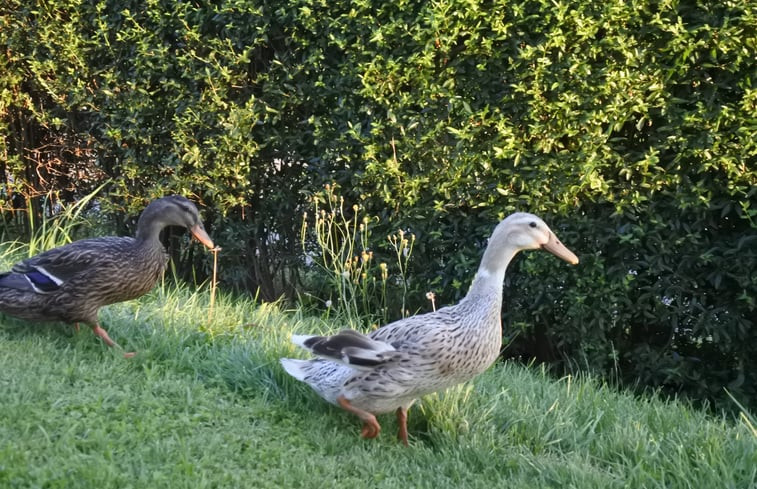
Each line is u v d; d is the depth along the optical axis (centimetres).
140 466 169
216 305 264
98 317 232
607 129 245
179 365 212
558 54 242
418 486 179
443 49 250
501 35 245
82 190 336
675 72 238
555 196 249
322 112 280
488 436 200
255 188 297
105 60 306
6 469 158
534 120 248
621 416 215
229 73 281
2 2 312
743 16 227
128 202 307
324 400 204
